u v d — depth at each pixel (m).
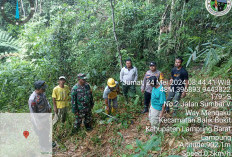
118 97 5.41
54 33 6.18
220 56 4.95
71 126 4.14
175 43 6.57
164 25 7.00
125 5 6.91
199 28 5.82
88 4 6.73
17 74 5.16
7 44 8.30
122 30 6.92
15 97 5.05
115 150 3.32
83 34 6.60
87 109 3.81
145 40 7.79
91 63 6.52
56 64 5.90
